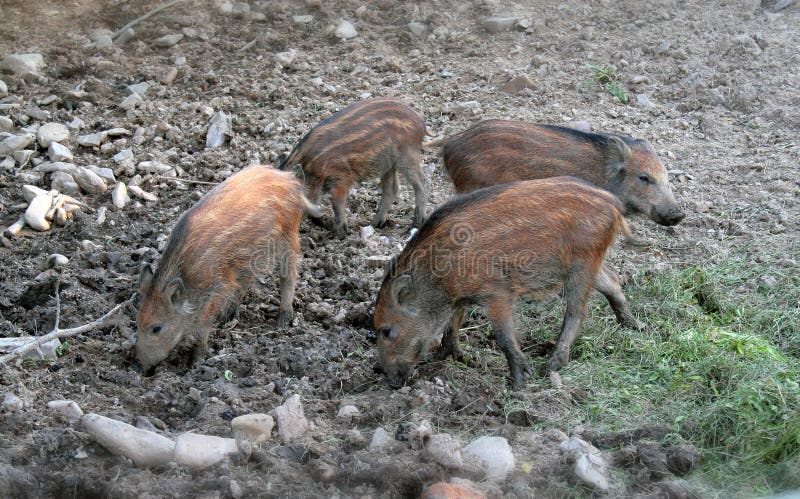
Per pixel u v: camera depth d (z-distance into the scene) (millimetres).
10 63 4434
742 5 4801
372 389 3037
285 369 3062
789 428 2725
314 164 3553
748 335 3107
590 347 3127
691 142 4020
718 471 2703
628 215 3441
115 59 4551
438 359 3145
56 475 2652
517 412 2895
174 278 3043
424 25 4793
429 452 2684
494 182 3400
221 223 3096
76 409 2846
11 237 3576
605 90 4312
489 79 4402
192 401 2939
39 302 3322
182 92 4352
